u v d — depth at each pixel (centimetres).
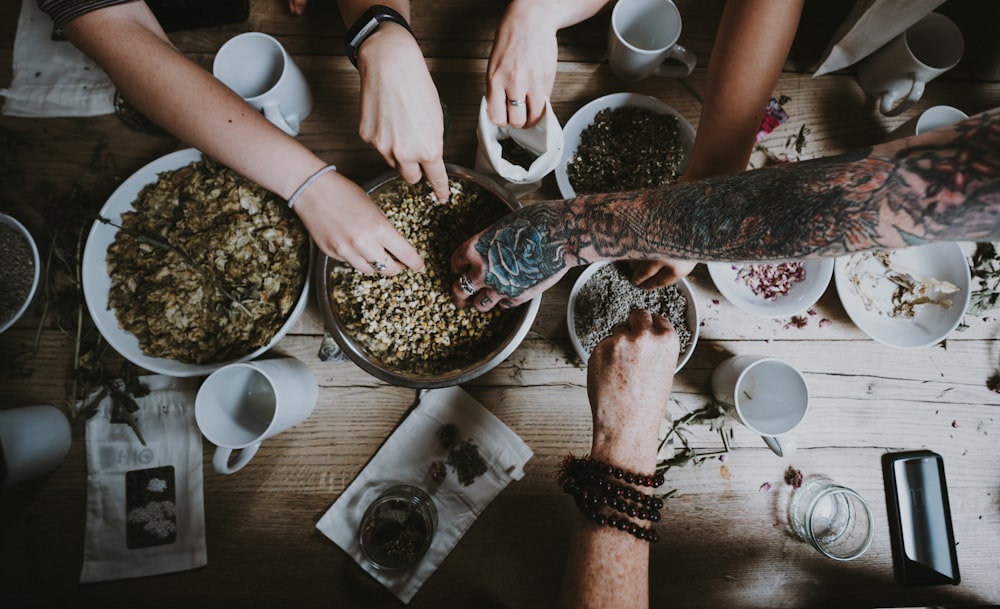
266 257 109
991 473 120
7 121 119
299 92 112
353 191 92
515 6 91
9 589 107
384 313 110
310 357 117
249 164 91
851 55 117
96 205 116
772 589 115
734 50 81
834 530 114
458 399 116
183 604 109
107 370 114
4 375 112
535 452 117
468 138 124
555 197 122
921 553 115
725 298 121
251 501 113
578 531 86
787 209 56
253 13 122
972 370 122
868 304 118
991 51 128
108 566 108
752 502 117
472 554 112
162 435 112
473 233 112
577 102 127
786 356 121
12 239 109
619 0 113
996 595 116
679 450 118
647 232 70
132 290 107
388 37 85
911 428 121
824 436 120
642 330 88
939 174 48
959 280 113
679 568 115
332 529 111
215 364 103
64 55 119
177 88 88
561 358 119
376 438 116
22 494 109
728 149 89
